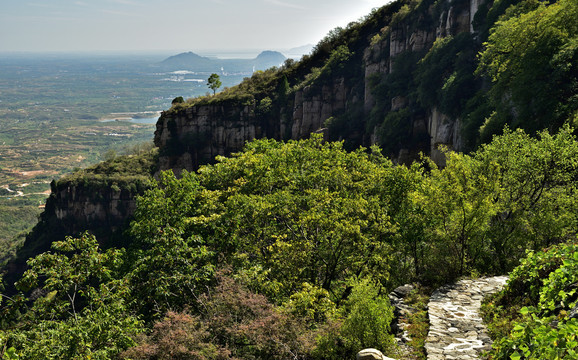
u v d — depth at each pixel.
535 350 6.57
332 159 32.28
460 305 16.91
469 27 94.25
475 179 22.05
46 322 16.31
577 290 8.63
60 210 140.25
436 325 15.24
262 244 26.47
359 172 28.20
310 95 128.75
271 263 24.31
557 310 11.49
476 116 59.84
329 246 22.91
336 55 131.62
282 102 132.25
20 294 17.81
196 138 127.94
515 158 23.58
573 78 39.91
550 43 43.47
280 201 25.55
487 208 20.28
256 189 31.53
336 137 118.69
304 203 25.70
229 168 35.19
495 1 80.38
